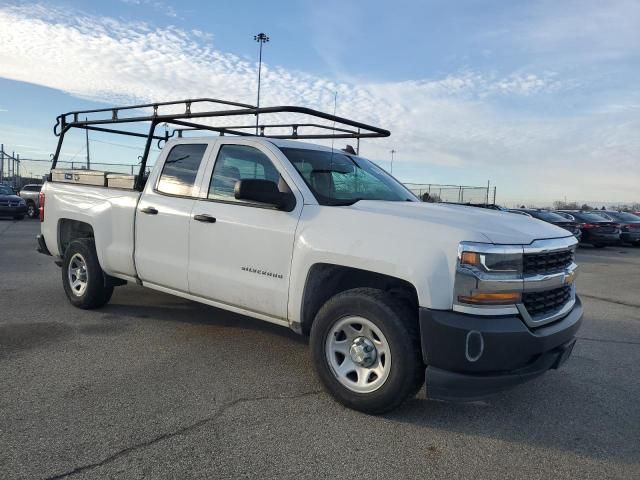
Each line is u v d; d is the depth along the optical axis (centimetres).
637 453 333
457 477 298
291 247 406
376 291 367
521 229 363
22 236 1558
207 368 450
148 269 528
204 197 482
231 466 297
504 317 337
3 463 291
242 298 443
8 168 4394
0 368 432
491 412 388
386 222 370
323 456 313
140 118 576
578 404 409
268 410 372
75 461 295
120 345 504
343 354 384
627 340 609
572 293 417
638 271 1334
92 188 607
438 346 332
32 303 660
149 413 359
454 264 332
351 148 575
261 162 452
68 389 395
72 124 682
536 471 308
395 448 327
